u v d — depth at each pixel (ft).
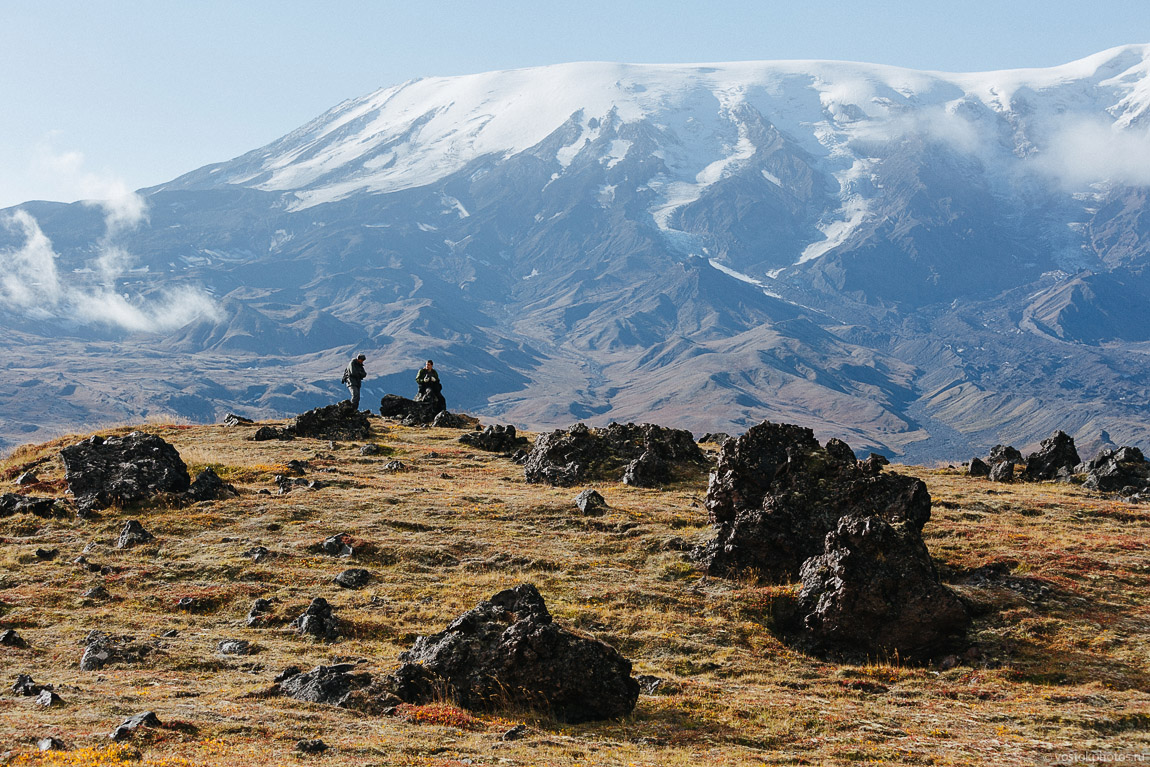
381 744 52.54
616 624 85.56
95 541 105.50
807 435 116.06
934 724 65.77
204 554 101.35
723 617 88.74
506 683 64.23
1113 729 65.77
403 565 99.60
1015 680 78.43
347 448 168.45
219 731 53.11
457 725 58.70
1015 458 171.83
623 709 64.85
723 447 115.24
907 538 87.86
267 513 116.78
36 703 57.36
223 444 168.14
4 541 105.19
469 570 98.63
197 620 83.56
